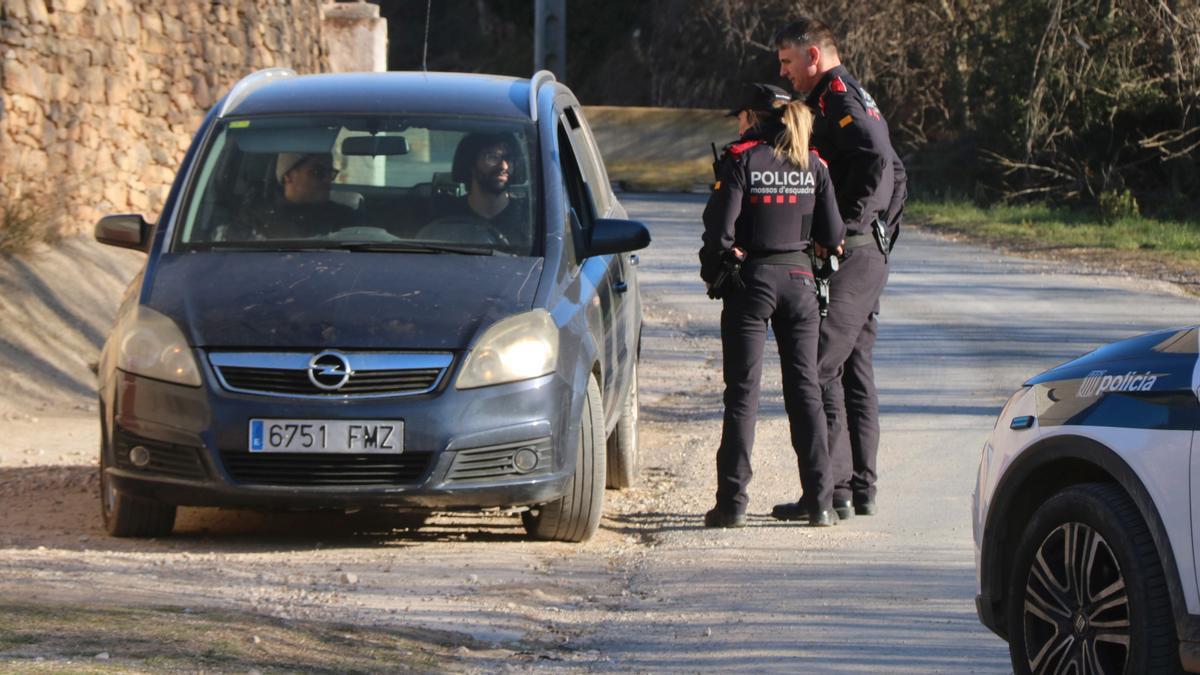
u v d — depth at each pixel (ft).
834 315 94.38
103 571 78.79
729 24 588.50
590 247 95.14
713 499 104.32
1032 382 60.49
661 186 494.59
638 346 115.03
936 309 212.02
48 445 124.06
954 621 72.79
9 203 179.22
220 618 68.03
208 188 95.04
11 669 56.29
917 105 502.38
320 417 81.46
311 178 94.58
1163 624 51.01
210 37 245.65
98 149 208.64
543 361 84.38
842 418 96.32
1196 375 52.03
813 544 89.61
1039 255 294.87
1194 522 50.08
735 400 93.76
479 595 77.36
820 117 94.48
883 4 495.82
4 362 150.92
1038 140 432.25
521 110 99.66
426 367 82.48
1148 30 419.54
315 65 303.68
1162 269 265.54
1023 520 60.29
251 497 82.23
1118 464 53.21
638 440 121.29
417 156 95.76
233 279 87.45
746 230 91.71
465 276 87.81
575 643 69.87
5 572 77.10
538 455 83.87
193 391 82.64
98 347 164.86
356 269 88.12
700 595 78.54
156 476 83.51
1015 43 433.48
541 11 287.89
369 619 71.46
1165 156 418.10
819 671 65.10
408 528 94.53
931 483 107.55
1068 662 55.88
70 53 200.64
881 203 94.17
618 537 92.84
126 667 58.39
